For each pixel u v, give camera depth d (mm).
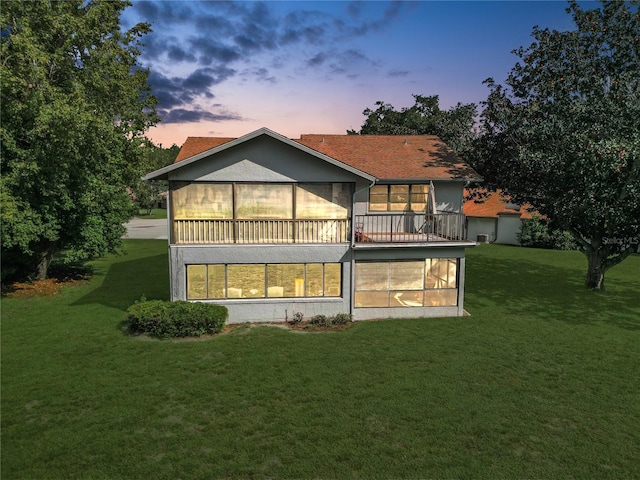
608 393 11633
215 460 8672
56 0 20828
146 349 14438
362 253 17703
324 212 17547
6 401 10898
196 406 10789
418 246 17750
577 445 9297
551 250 38938
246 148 16750
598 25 20953
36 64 18766
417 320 17969
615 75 20938
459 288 18516
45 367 12930
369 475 8281
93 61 22047
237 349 14516
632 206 19781
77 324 16891
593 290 23547
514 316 18641
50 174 19609
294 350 14477
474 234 46375
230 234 17156
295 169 17047
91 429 9734
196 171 16625
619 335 16234
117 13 23938
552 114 21562
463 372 12883
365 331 16453
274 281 17578
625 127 19031
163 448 9062
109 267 29094
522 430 9852
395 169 21078
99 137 21234
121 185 26406
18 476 8133
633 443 9367
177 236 16953
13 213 18203
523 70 23516
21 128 19281
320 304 17703
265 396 11320
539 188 23594
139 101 26828
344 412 10547
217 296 17344
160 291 22297
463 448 9164
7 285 22438
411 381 12258
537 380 12398
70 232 22641
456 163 22156
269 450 9016
